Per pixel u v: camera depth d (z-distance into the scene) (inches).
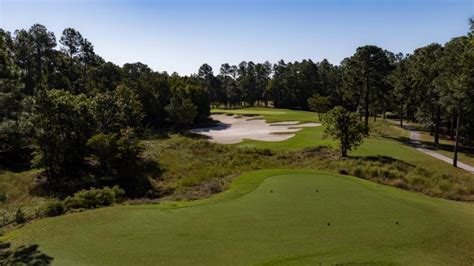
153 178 1134.4
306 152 1400.1
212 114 3287.4
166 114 2704.2
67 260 401.7
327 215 567.5
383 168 1090.7
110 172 1187.9
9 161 1291.8
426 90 1820.9
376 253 437.7
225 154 1449.3
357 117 1333.7
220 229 501.0
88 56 2869.1
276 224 523.8
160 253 422.0
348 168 1116.5
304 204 624.4
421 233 502.3
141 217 545.6
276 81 4229.8
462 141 1867.6
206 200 655.1
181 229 498.0
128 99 1909.4
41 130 1108.5
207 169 1196.5
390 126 2437.3
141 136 1903.3
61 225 507.5
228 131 2305.6
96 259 404.5
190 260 406.0
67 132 1197.7
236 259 412.2
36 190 1008.2
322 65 4968.0
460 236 498.6
